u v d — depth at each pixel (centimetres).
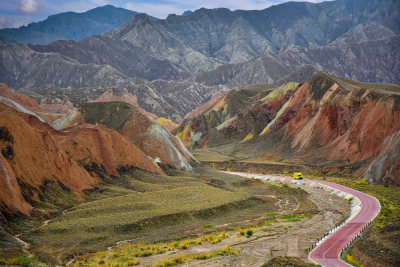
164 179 9388
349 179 10869
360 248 4528
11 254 4212
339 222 6406
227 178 10938
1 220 5128
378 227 5553
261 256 4628
